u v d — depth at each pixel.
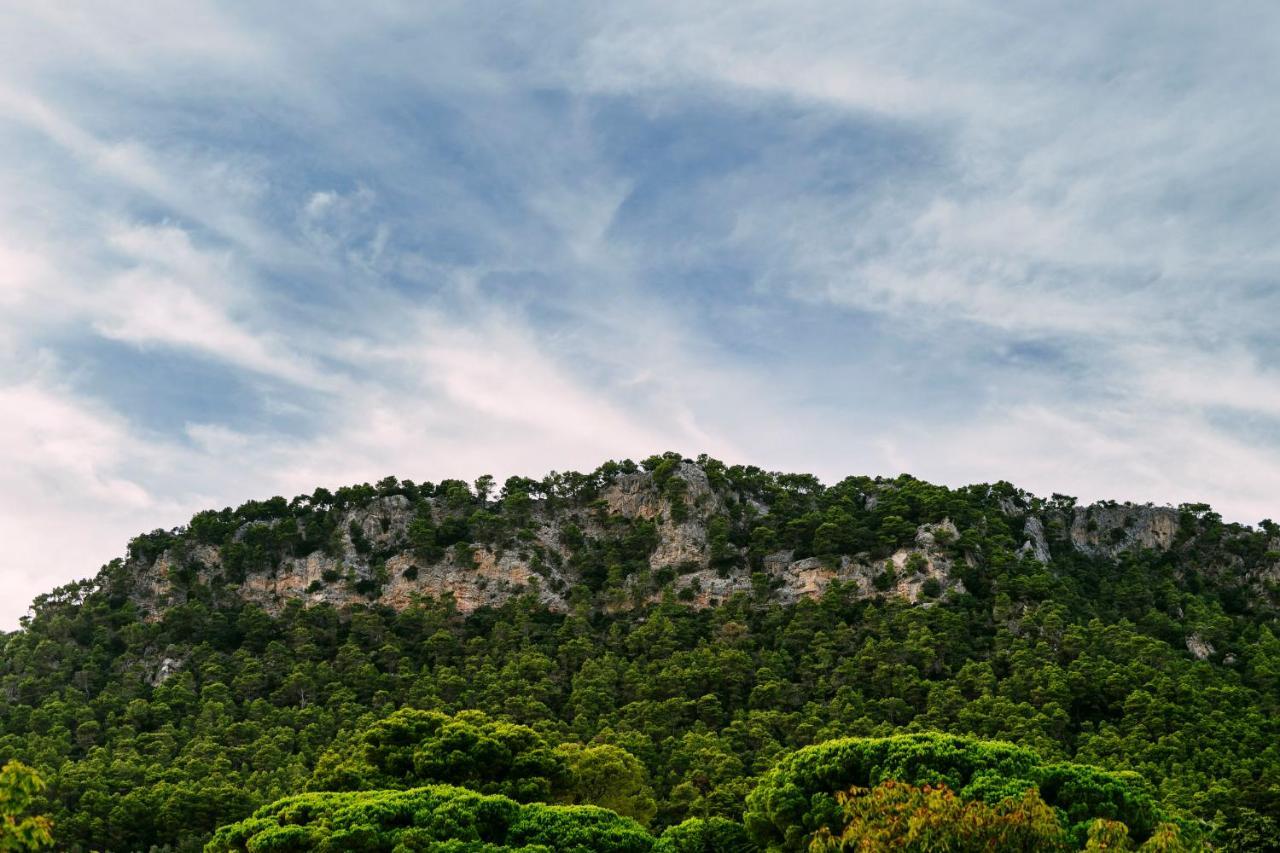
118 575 197.50
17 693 163.75
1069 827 78.12
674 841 91.81
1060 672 143.12
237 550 199.38
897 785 66.81
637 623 182.38
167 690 157.50
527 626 176.88
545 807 87.81
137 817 114.94
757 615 177.62
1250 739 128.12
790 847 84.06
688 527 198.12
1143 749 125.44
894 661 152.12
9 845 43.94
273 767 132.12
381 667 169.12
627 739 132.38
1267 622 182.38
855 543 187.50
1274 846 101.31
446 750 98.38
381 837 79.81
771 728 139.25
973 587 175.12
